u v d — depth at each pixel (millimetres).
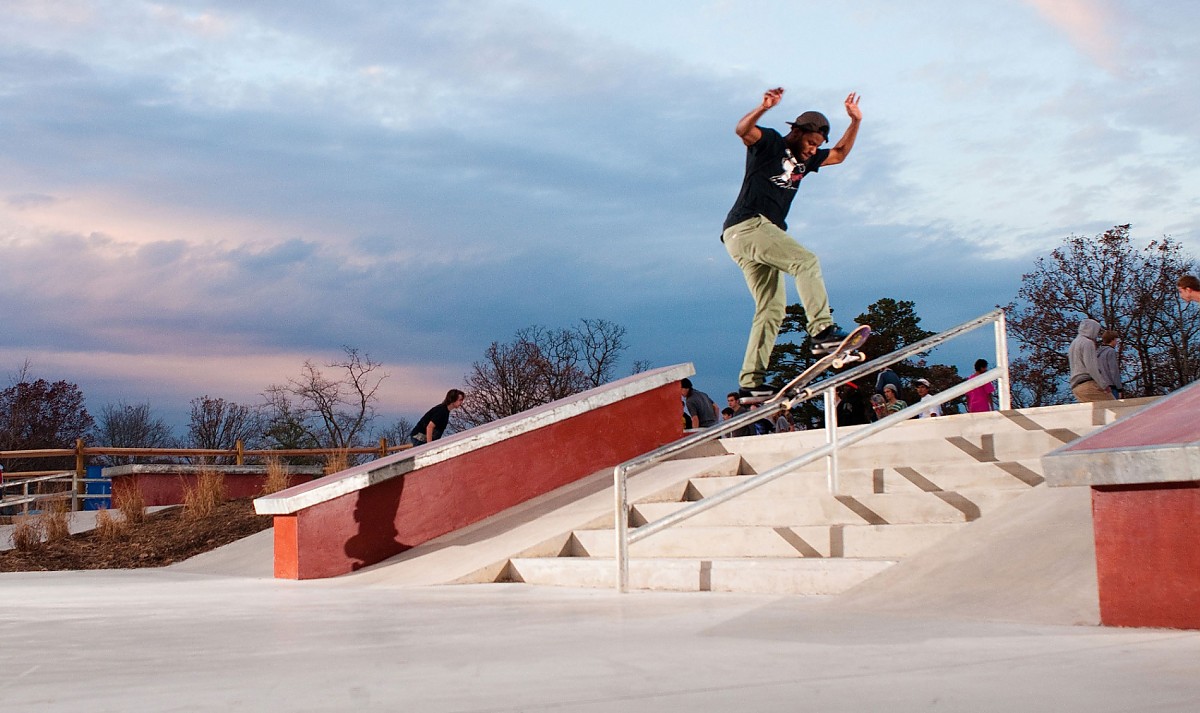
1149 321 32781
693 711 2096
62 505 14141
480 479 9133
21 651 3475
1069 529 4473
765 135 8031
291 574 8344
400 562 8234
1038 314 34031
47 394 42344
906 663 2779
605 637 3578
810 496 6980
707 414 13227
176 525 13891
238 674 2795
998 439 6828
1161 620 3408
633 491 8312
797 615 4156
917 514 6047
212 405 44500
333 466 16078
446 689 2447
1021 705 2141
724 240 8266
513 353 39156
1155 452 3359
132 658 3232
